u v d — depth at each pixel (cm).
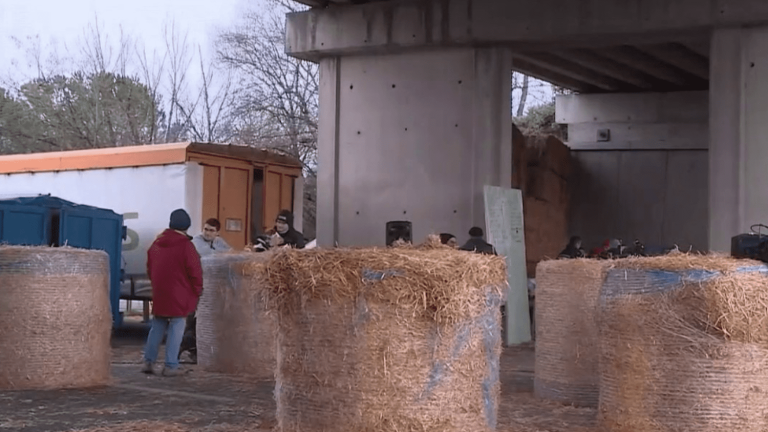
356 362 558
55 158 1723
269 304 596
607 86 2202
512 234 1460
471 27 1462
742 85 1323
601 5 1390
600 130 2233
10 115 3769
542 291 852
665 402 627
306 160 3547
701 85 2144
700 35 1401
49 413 775
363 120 1557
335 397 563
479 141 1474
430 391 558
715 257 661
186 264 1026
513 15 1439
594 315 774
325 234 1568
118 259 1535
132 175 1608
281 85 3725
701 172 2145
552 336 838
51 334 908
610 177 2233
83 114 3838
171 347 1030
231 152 1625
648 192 2195
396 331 556
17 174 1783
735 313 612
